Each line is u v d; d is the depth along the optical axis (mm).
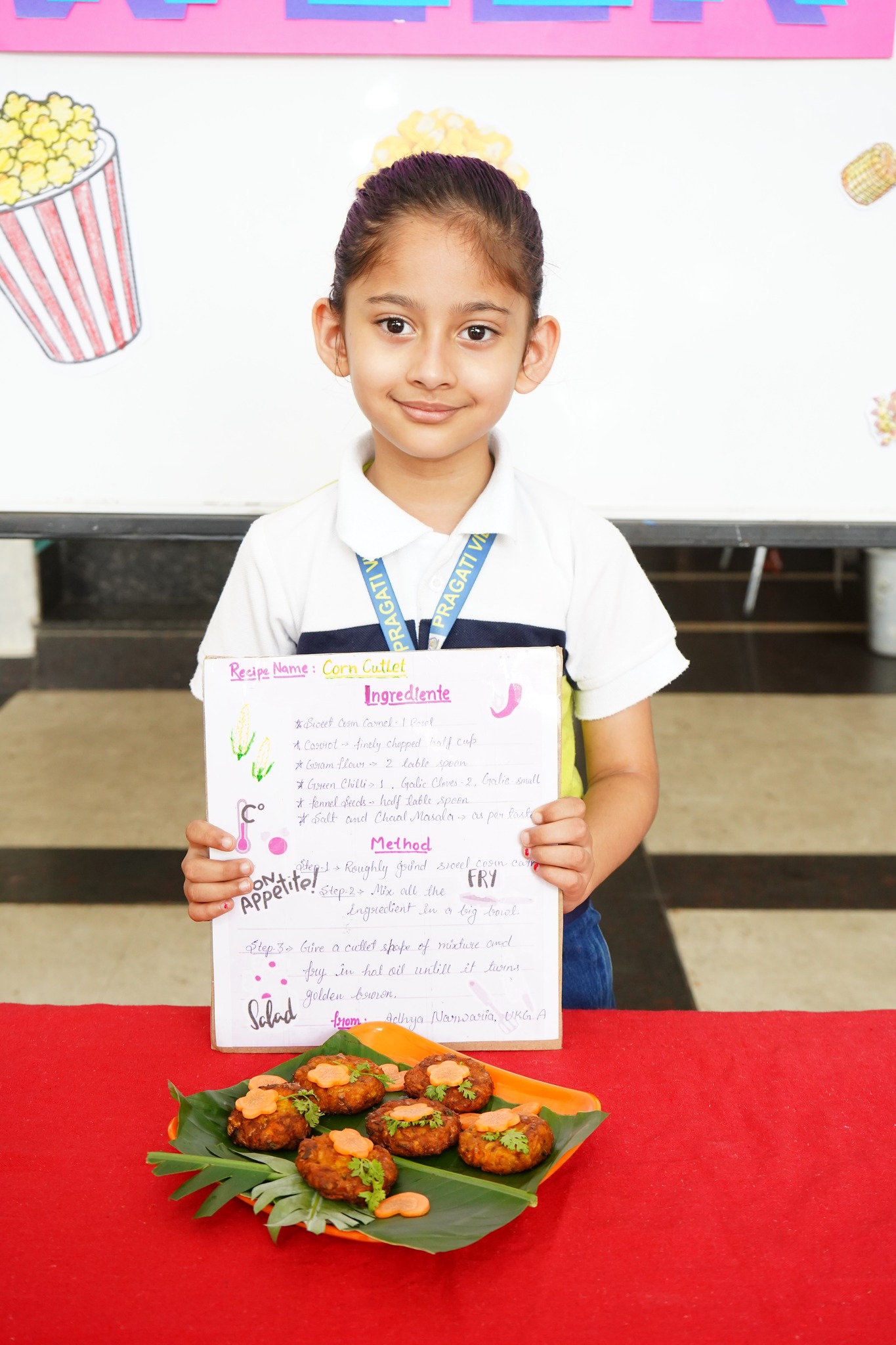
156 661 3809
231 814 832
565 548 1036
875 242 1430
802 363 1473
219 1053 850
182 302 1449
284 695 825
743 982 2260
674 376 1479
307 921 837
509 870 838
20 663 3809
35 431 1492
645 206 1418
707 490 1520
